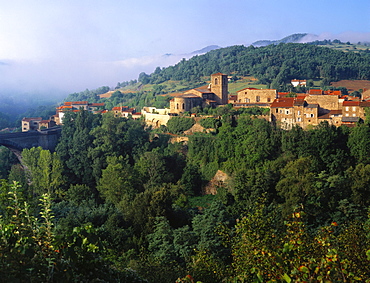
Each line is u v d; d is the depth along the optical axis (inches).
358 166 4414.4
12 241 1084.5
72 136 6737.2
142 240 3174.2
